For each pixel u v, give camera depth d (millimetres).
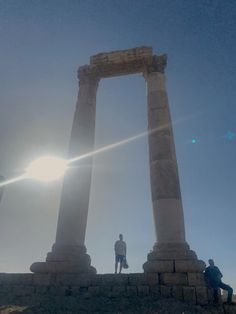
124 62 19688
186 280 11734
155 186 14883
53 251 14352
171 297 11266
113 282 12492
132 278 12344
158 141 16094
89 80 19906
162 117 16922
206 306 10586
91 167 17000
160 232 13672
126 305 10461
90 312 9797
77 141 17406
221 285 11344
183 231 13750
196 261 12250
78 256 14094
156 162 15477
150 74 18984
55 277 13133
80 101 19016
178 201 14344
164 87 18406
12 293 12727
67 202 15609
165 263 12297
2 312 9938
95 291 12258
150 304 10422
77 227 14984
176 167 15641
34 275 13328
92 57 20625
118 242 17375
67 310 10047
